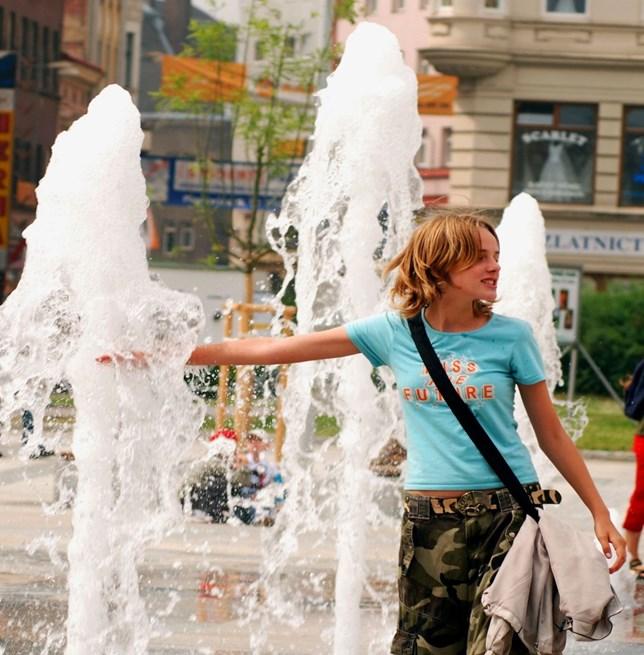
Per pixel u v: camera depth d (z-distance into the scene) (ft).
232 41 205.57
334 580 64.18
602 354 244.63
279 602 58.44
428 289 30.53
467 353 30.58
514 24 259.39
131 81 301.43
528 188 262.26
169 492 42.83
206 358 32.58
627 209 260.42
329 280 55.98
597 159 261.44
